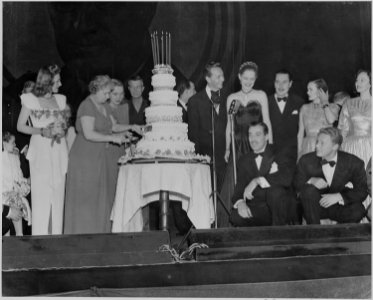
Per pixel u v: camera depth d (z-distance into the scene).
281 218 9.91
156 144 8.33
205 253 7.32
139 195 8.31
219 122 10.16
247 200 9.98
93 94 9.81
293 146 10.17
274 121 10.21
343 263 7.52
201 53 10.26
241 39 10.30
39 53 9.91
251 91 10.24
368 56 10.38
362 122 10.15
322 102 10.27
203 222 8.33
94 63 9.97
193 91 10.19
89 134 9.57
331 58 10.38
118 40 10.06
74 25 10.00
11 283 6.98
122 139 9.70
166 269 7.12
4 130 9.60
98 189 9.65
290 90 10.29
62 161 9.64
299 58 10.36
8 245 7.27
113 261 7.26
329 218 9.90
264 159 10.08
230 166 10.10
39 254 7.24
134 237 7.44
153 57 10.14
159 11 10.21
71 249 7.29
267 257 7.44
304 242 7.68
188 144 8.48
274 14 10.38
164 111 8.52
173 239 9.30
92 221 9.62
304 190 9.96
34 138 9.60
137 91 9.97
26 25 9.93
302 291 7.35
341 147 10.09
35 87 9.75
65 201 9.64
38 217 9.51
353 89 10.30
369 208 9.95
